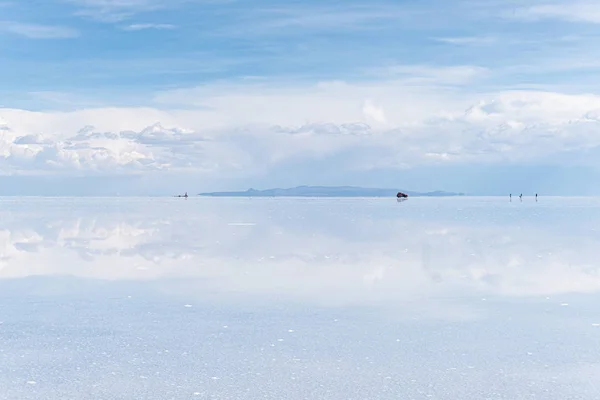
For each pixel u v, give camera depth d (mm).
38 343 9281
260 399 6996
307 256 19922
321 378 7668
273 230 31969
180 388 7340
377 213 54375
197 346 9102
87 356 8602
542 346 9031
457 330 10000
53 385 7461
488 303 12227
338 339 9469
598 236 26984
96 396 7109
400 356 8570
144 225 36844
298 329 10117
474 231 30359
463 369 7992
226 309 11695
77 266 17750
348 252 21000
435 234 28562
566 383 7465
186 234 29406
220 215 51562
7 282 14922
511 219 41844
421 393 7164
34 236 28438
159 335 9742
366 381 7559
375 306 11961
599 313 11242
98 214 53875
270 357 8547
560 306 11906
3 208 72625
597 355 8562
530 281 14867
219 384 7465
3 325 10422
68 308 11805
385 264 17938
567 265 17547
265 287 14141
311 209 67875
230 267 17422
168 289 13898
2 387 7402
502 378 7648
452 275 15828
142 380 7617
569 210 59250
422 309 11664
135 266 17719
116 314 11281
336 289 13844
